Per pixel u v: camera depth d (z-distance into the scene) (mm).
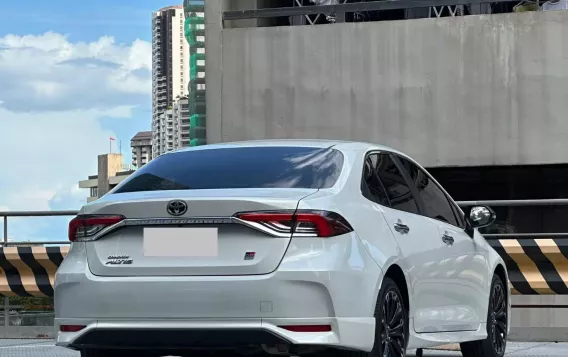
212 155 6641
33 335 12414
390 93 18812
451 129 18578
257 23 20609
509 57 18359
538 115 18266
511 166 18719
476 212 8094
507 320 8625
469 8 18953
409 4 18766
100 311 5906
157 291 5781
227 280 5688
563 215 18719
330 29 19078
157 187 6281
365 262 5922
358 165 6492
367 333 5879
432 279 6941
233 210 5758
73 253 6109
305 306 5633
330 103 19047
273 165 6352
